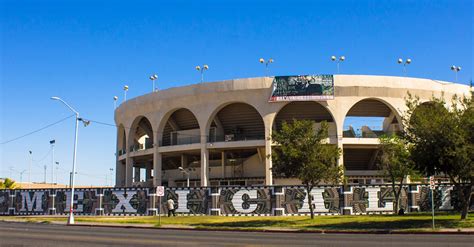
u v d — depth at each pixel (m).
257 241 20.11
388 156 39.41
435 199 40.44
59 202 46.12
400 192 39.88
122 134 71.19
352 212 39.56
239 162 58.84
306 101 53.56
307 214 39.69
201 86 55.97
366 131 56.09
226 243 19.16
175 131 62.19
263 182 56.94
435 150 26.45
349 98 52.66
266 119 53.31
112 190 44.06
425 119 27.20
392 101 53.19
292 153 31.73
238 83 54.25
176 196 42.12
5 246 18.06
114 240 20.64
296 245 18.03
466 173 26.09
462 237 20.98
